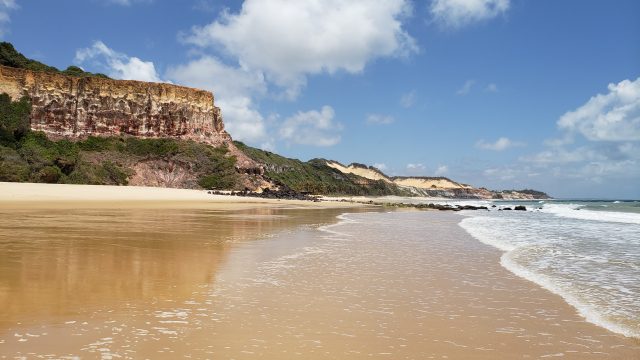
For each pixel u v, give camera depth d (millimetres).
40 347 6164
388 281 11391
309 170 184500
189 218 30312
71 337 6594
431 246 18609
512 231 27391
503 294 10258
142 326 7207
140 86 104750
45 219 25359
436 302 9391
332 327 7504
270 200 73000
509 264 14422
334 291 10133
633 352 6680
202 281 10719
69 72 112375
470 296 10008
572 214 54000
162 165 97938
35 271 11125
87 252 14305
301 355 6203
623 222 38094
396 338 7059
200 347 6363
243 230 23250
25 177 74500
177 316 7820
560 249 18422
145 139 102500
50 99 93188
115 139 98938
